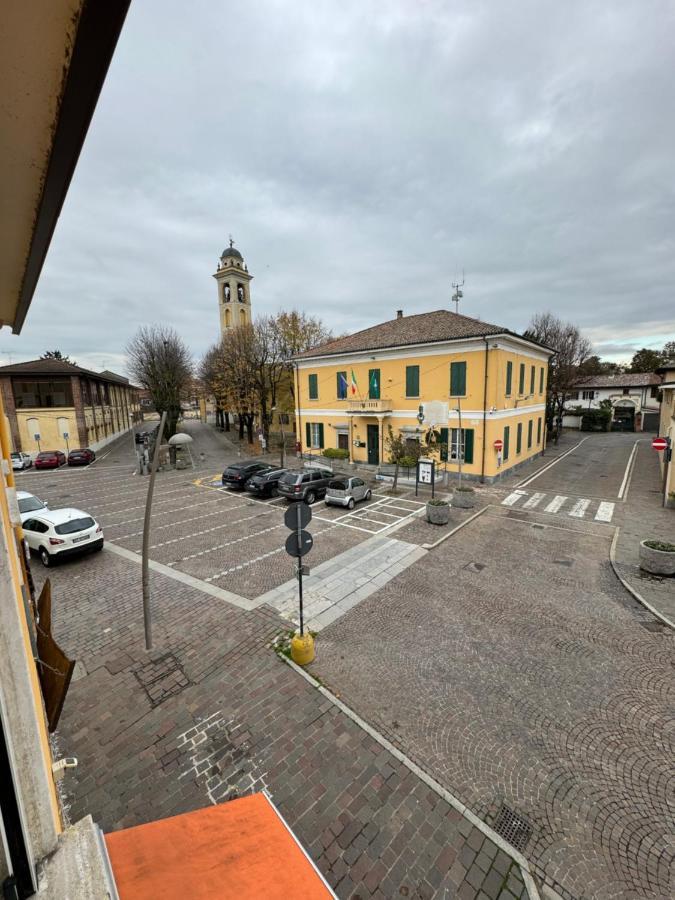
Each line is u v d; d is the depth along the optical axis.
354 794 5.18
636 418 48.56
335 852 4.55
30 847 1.57
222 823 2.81
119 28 0.90
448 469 22.97
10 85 1.07
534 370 27.58
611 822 4.83
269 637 8.34
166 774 5.48
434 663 7.51
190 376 47.47
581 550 12.61
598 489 20.20
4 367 32.72
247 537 14.23
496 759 5.62
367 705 6.59
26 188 1.53
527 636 8.27
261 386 36.56
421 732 6.07
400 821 4.86
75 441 34.56
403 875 4.34
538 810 4.98
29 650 2.11
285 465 28.73
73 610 9.51
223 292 55.97
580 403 54.06
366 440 26.64
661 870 4.38
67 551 11.86
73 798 5.18
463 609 9.29
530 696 6.72
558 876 4.34
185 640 8.29
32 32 0.88
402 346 23.23
